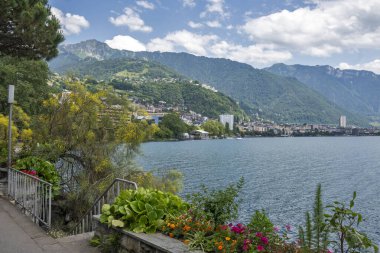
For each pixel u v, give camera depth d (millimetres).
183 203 5527
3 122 13430
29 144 13891
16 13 9461
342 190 47219
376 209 35969
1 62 23906
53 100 14156
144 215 4918
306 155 104375
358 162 86938
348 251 3535
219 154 96812
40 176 10875
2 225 6758
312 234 3625
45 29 10125
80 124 13539
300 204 36469
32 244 5656
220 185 45531
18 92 24969
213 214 4926
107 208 5449
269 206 35250
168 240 4469
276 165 75688
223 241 4195
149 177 13859
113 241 5016
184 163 69938
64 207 11477
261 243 4160
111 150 13719
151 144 136250
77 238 5949
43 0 10617
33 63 27109
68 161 13867
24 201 8188
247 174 59469
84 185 11953
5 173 12000
